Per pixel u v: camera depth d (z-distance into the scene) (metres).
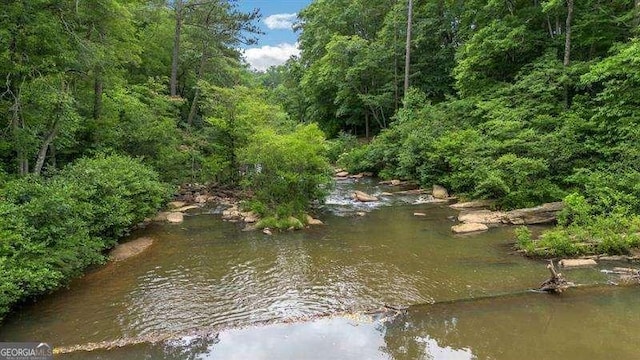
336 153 33.22
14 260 7.71
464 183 18.83
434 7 32.75
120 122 18.11
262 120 21.08
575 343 6.85
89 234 10.95
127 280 10.12
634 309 7.96
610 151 15.09
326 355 6.66
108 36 16.84
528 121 18.34
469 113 22.91
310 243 13.23
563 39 20.50
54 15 13.01
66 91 13.82
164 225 15.62
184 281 10.05
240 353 6.74
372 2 37.03
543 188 15.97
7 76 11.87
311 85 40.78
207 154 22.25
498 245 12.38
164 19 29.28
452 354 6.61
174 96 25.98
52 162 14.25
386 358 6.54
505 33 21.38
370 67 33.34
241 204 18.02
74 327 7.71
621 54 14.59
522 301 8.49
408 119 26.62
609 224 11.23
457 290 9.16
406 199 20.31
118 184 12.33
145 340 7.17
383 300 8.75
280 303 8.75
